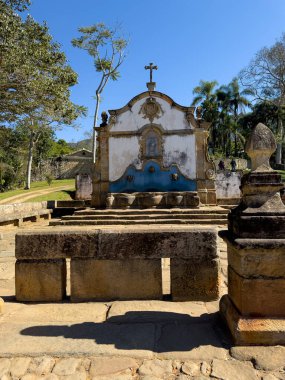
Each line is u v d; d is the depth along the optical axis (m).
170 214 14.66
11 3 13.75
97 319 4.10
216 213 14.52
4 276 6.60
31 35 14.20
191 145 18.55
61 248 4.79
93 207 18.53
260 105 49.59
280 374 2.93
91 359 3.21
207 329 3.76
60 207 19.81
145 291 4.76
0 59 12.96
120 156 18.81
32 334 3.69
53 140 56.75
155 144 18.67
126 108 18.84
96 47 33.56
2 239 11.58
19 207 15.98
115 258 4.77
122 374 2.98
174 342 3.47
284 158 54.69
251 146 3.70
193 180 18.42
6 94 13.96
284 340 3.29
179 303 4.59
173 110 18.70
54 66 14.81
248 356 3.17
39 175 49.62
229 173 22.55
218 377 2.90
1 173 40.44
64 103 15.37
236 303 3.65
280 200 3.55
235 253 3.68
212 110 49.38
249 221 3.46
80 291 4.77
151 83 18.81
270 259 3.42
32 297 4.79
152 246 4.74
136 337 3.58
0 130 20.83
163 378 2.92
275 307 3.42
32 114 15.23
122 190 18.67
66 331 3.76
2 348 3.38
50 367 3.10
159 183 18.55
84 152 59.53
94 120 34.03
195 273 4.68
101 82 34.59
